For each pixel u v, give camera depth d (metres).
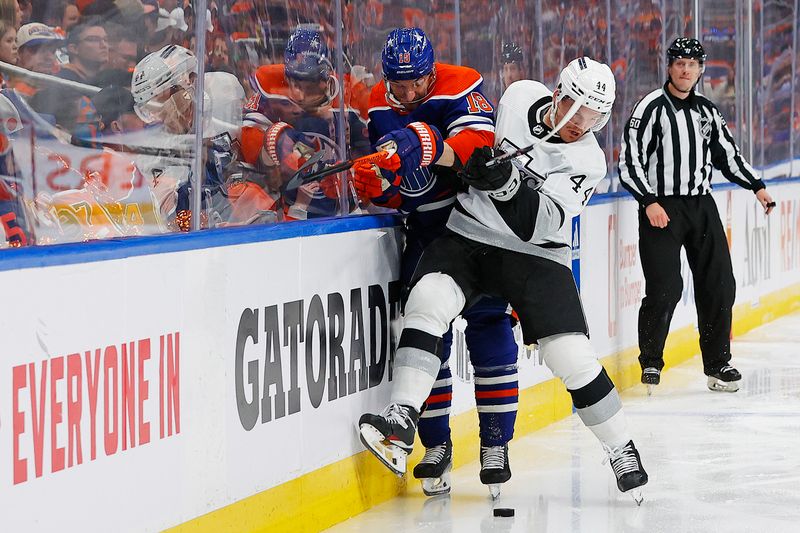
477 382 6.45
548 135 5.72
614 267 9.98
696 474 6.96
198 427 4.80
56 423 4.01
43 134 4.84
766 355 11.69
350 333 6.00
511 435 6.49
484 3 8.02
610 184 10.40
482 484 6.79
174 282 4.62
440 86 6.14
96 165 5.06
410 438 5.78
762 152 14.41
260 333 5.21
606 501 6.34
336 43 6.50
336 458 5.88
